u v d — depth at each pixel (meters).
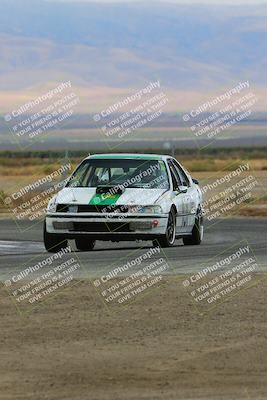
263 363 18.03
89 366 17.83
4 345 19.23
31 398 15.98
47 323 20.92
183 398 15.98
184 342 19.45
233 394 16.20
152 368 17.72
